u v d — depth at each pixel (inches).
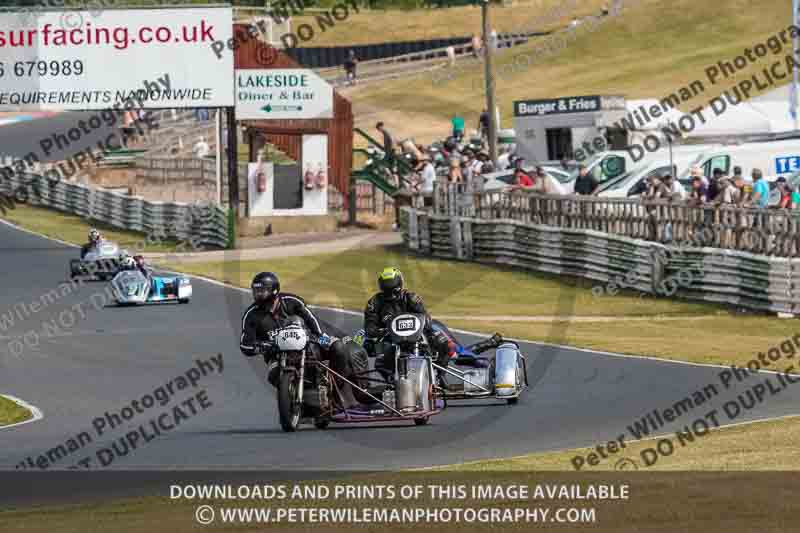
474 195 4719.5
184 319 3491.6
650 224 3895.2
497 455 1653.5
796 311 3316.9
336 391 1888.5
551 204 4357.8
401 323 1889.8
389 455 1660.9
